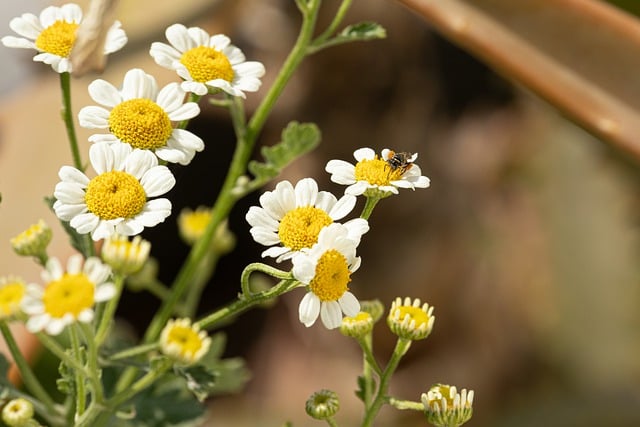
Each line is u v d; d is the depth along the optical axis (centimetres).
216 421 60
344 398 62
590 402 54
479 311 64
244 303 36
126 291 62
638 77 36
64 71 37
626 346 57
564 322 59
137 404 41
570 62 36
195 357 36
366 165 36
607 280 58
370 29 41
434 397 37
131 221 35
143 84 37
